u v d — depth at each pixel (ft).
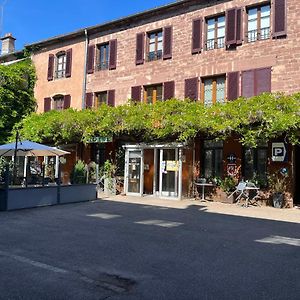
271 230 30.71
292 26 50.03
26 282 16.19
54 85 75.72
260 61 51.83
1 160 51.83
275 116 43.06
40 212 38.24
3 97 73.36
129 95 65.10
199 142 56.03
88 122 60.59
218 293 15.30
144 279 16.92
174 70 60.03
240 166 51.72
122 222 32.55
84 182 52.75
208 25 57.93
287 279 17.37
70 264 19.11
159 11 62.39
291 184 47.60
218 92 56.08
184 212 40.47
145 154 60.08
